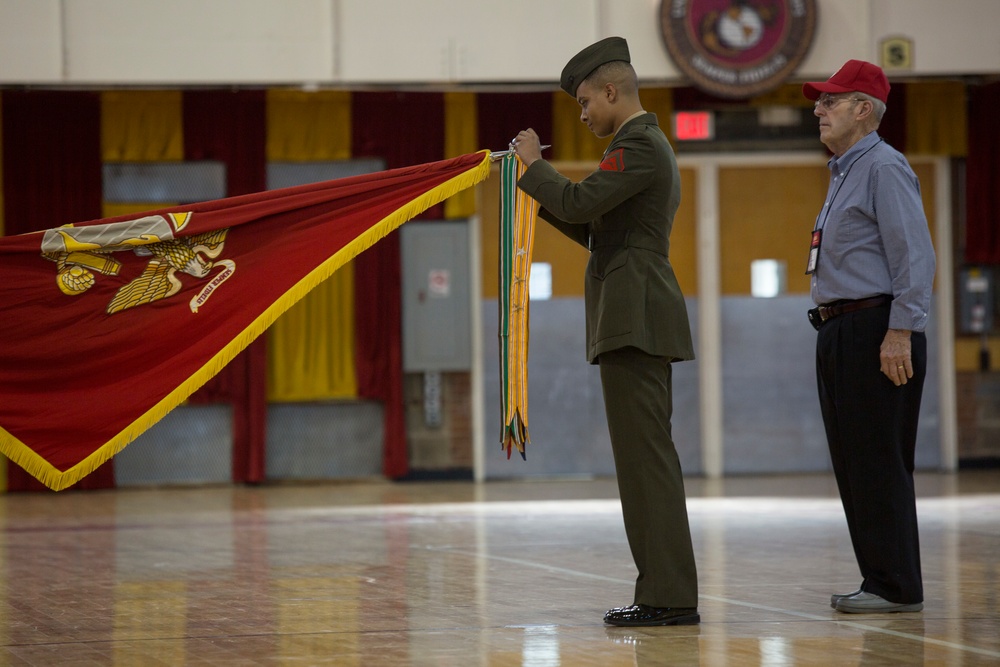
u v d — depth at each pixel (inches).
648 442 362.6
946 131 1171.3
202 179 1137.4
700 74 1009.5
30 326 389.4
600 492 1023.0
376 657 311.9
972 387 1200.8
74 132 1106.1
